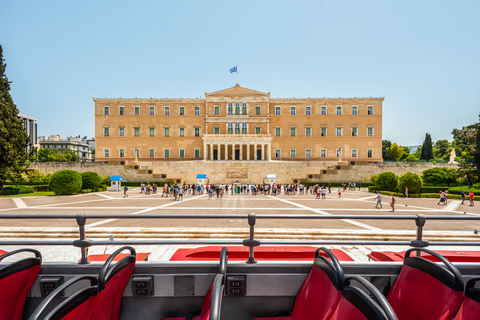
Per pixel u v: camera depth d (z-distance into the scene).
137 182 45.31
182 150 60.72
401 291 2.60
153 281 2.79
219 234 11.30
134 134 60.12
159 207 19.53
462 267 2.85
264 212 17.31
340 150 59.88
